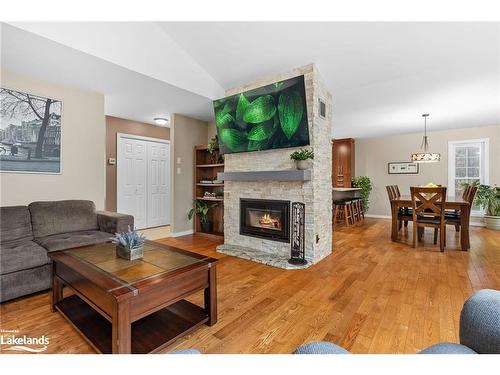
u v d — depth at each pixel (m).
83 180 3.42
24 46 2.31
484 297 1.00
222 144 3.84
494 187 5.44
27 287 2.16
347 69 3.15
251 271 2.85
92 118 3.50
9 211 2.51
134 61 2.83
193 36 3.04
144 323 1.69
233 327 1.75
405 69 3.12
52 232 2.74
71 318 1.74
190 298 2.19
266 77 3.53
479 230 5.20
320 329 1.73
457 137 5.94
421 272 2.80
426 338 1.62
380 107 4.44
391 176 6.84
